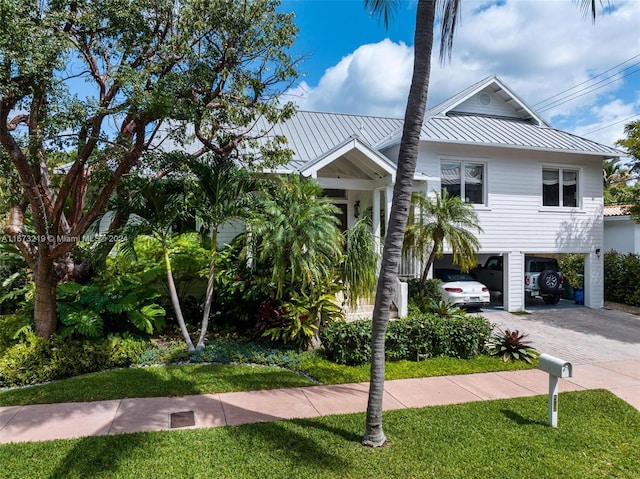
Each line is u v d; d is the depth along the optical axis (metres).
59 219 7.01
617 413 5.53
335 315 8.43
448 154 13.24
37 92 5.78
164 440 4.47
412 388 6.48
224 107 7.45
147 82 6.51
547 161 14.22
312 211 7.46
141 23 6.43
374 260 8.10
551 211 14.27
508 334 8.45
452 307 10.73
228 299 9.34
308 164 10.56
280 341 8.55
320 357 7.78
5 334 7.40
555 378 5.09
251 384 6.38
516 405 5.76
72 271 8.71
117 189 7.81
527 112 15.62
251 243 8.52
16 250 8.56
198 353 7.65
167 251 8.59
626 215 16.06
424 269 11.91
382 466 4.02
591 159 14.65
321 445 4.41
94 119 6.51
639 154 13.40
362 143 10.95
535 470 4.04
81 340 7.41
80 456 4.09
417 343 8.00
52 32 5.37
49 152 6.62
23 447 4.27
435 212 10.73
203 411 5.36
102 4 6.04
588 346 9.56
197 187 7.72
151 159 7.95
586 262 14.74
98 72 7.11
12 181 6.95
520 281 13.92
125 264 9.25
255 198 8.27
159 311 8.27
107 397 5.78
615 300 15.53
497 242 13.67
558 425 5.10
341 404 5.69
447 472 3.95
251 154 8.68
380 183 11.90
